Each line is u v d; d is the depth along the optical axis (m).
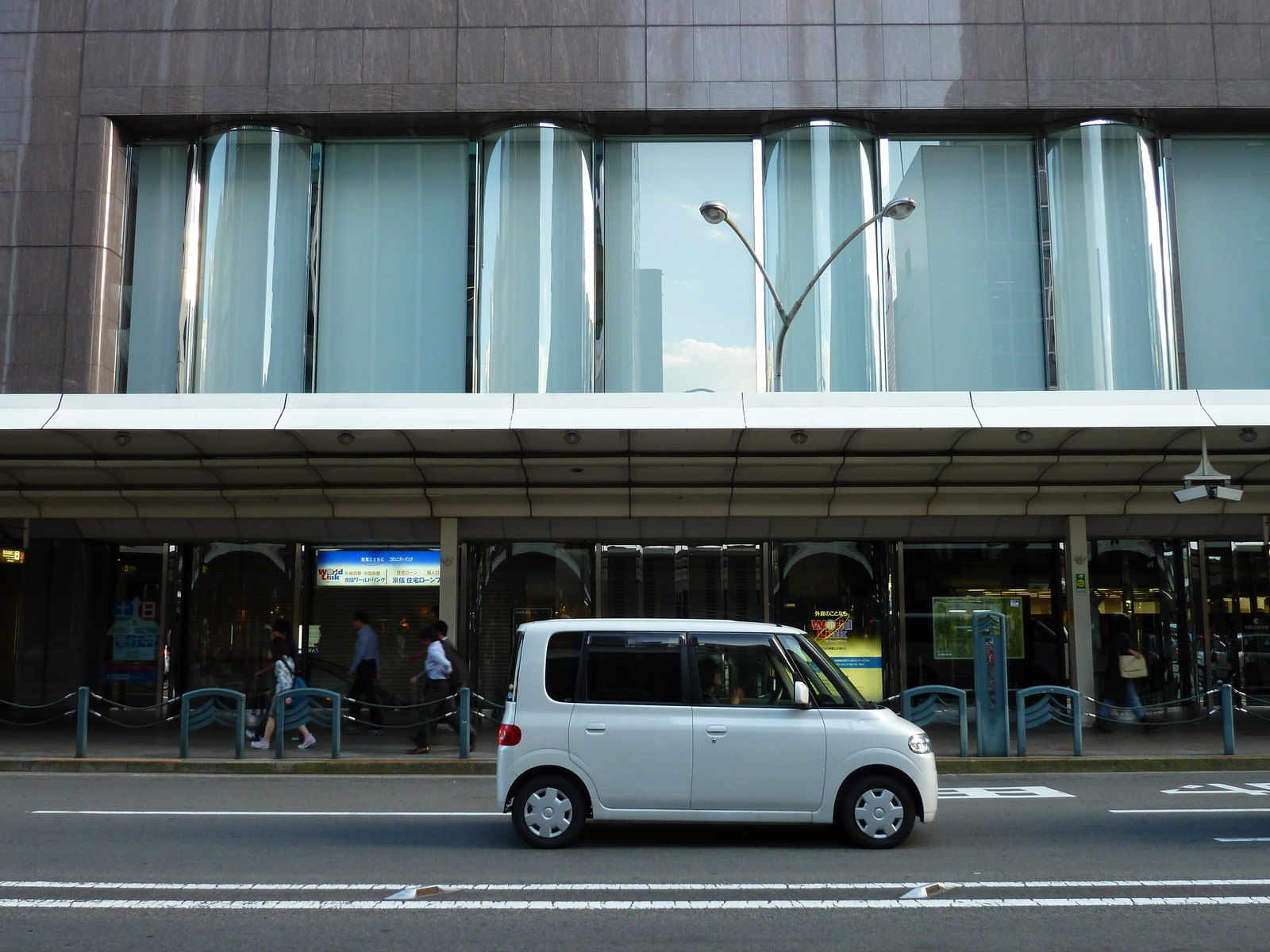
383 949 5.96
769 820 8.62
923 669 18.83
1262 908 6.79
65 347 18.48
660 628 9.00
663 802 8.62
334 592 18.98
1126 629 18.98
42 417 14.72
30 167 18.95
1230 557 19.20
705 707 8.77
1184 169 19.92
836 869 7.93
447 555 18.28
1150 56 19.23
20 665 18.36
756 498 18.03
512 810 8.80
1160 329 19.12
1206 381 19.34
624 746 8.67
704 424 14.85
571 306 19.16
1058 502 18.20
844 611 18.91
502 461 16.83
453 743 16.11
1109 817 10.23
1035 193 19.77
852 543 19.06
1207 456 16.12
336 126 19.66
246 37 19.30
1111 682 17.81
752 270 19.56
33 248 18.75
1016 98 19.16
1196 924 6.43
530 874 7.79
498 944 6.05
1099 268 19.25
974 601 18.95
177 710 18.59
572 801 8.74
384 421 14.88
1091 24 19.31
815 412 14.95
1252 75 19.17
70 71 19.22
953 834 9.37
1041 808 10.80
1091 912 6.71
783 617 18.84
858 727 8.73
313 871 7.91
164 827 9.77
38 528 18.41
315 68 19.22
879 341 19.11
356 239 19.67
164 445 16.09
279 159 19.48
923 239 19.55
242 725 14.12
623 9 19.38
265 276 19.19
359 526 18.59
